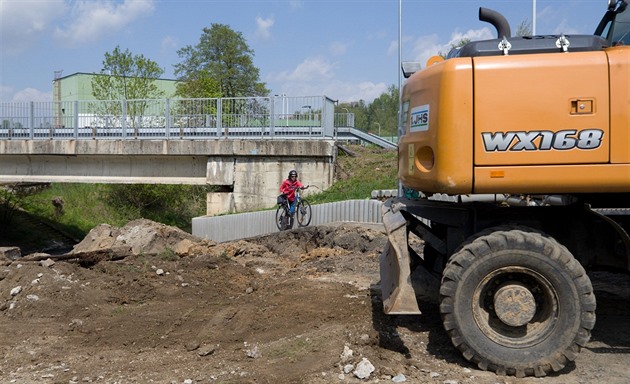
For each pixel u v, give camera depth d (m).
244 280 8.88
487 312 5.03
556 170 4.86
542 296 4.98
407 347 5.54
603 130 4.80
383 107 65.12
